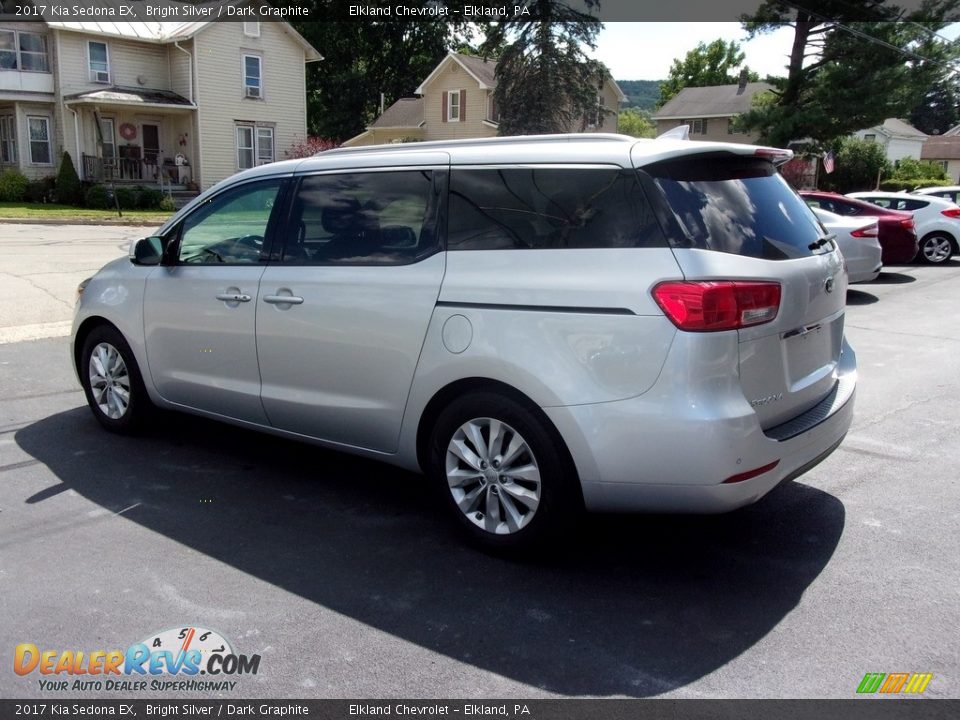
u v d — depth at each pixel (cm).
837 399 389
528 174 366
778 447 337
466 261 372
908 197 1622
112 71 3159
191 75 3194
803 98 2927
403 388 391
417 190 398
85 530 405
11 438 544
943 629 317
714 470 318
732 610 332
